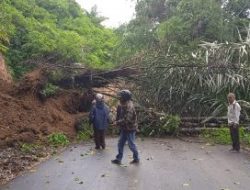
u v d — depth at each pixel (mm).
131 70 18516
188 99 17719
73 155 12203
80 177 9211
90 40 31359
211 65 18062
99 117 13352
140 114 16859
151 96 18047
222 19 22953
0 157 11102
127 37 24078
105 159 11484
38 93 17484
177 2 27531
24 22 22953
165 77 18031
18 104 15906
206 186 8336
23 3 26875
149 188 8180
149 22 26156
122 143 10812
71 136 15797
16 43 21766
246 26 23031
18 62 20828
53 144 13969
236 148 13102
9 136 13266
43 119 15891
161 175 9359
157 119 16656
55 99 18281
